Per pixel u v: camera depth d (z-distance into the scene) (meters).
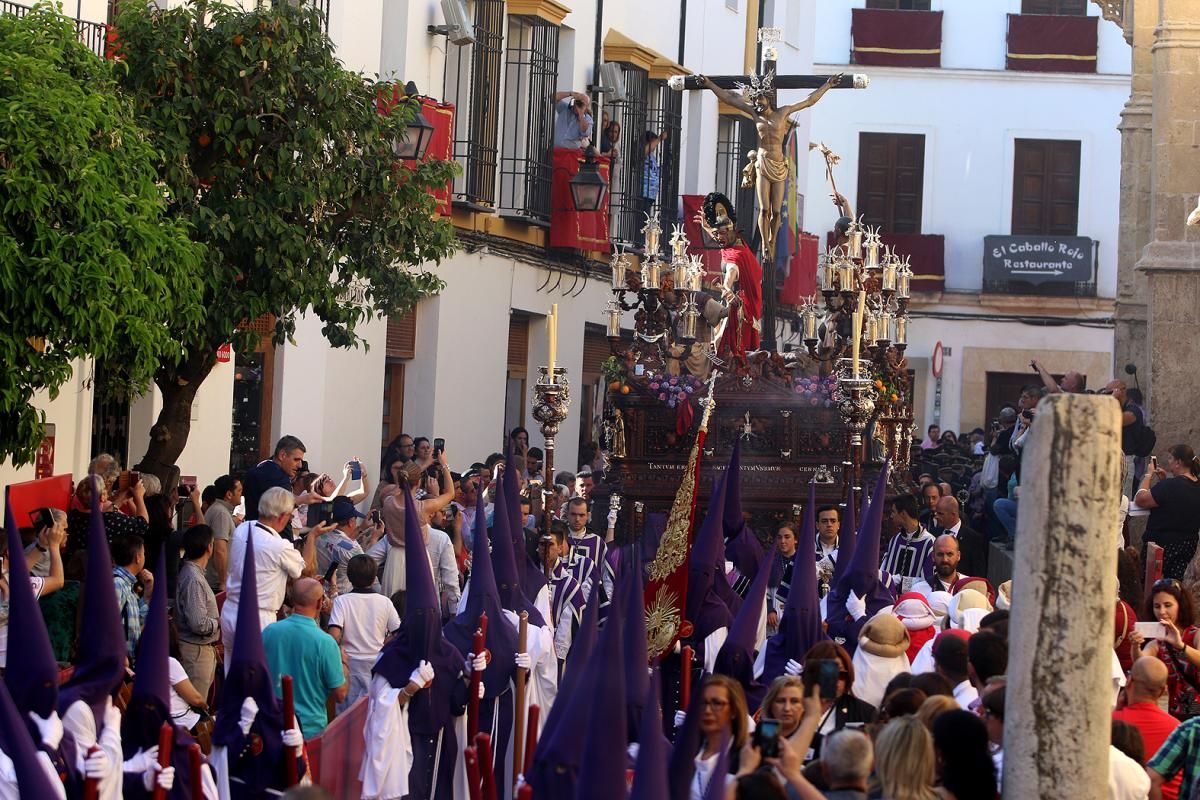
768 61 25.56
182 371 18.44
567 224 34.16
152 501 15.32
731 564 17.45
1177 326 24.20
